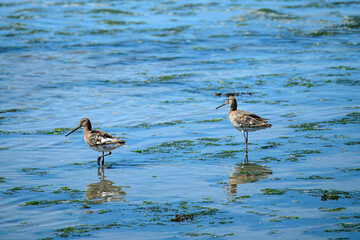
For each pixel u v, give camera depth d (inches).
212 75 1159.6
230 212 484.7
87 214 490.3
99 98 990.4
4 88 1055.0
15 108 920.9
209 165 632.4
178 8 1979.6
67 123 834.2
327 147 679.7
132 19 1802.4
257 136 747.4
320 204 494.9
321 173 585.6
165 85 1085.1
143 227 456.1
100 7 1990.7
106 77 1156.5
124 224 464.1
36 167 637.9
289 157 649.0
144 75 1171.9
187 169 619.8
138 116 869.2
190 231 444.1
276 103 924.0
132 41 1513.3
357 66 1194.6
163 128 800.3
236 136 759.7
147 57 1342.3
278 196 520.7
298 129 767.7
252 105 914.7
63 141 748.0
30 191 554.3
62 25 1708.9
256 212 482.3
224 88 1050.7
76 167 639.8
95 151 709.9
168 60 1311.5
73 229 455.2
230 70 1202.0
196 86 1072.8
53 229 456.4
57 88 1064.2
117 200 526.3
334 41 1483.8
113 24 1728.6
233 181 573.9
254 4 2041.1
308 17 1802.4
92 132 663.8
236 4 2046.0
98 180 589.3
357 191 525.7
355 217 461.1
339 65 1211.2
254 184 561.0
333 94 968.9
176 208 499.5
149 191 550.6
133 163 649.6
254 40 1517.0
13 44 1461.6
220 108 916.0
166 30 1648.6
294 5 2023.9
